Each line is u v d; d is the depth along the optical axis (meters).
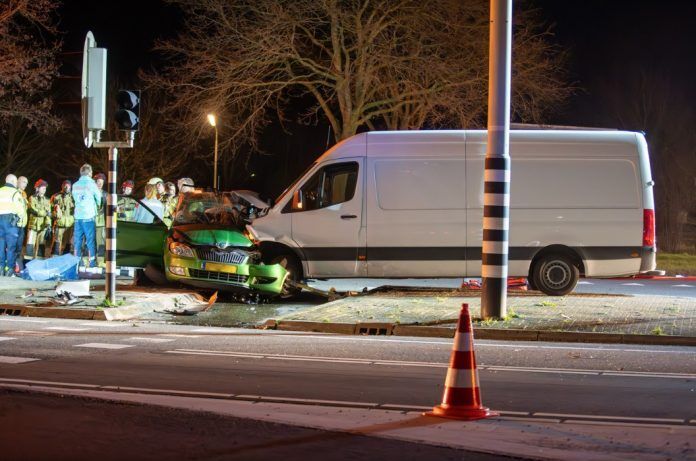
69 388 8.26
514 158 16.16
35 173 46.50
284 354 10.56
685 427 7.02
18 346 10.85
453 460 5.98
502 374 9.37
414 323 13.16
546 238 16.09
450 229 16.23
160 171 46.06
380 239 16.34
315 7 28.03
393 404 7.81
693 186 35.78
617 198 16.14
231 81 28.25
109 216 14.69
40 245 21.45
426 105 29.33
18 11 27.44
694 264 28.27
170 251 16.36
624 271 16.17
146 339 11.68
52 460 5.86
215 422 6.97
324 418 7.18
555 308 14.45
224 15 28.14
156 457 5.95
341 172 16.52
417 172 16.34
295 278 16.72
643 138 16.30
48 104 29.41
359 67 28.59
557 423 7.12
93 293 16.39
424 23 28.19
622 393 8.39
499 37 12.80
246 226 17.06
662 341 11.91
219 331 12.80
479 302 15.52
